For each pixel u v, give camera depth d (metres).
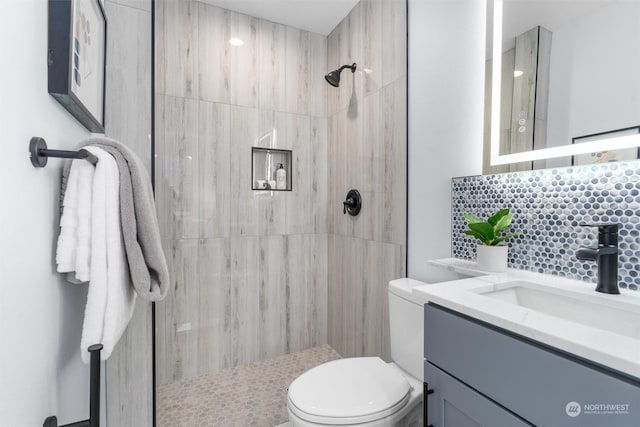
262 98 2.12
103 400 1.13
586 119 0.94
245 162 2.08
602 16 0.91
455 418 0.77
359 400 1.04
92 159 0.61
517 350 0.62
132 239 0.72
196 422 1.55
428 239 1.46
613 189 0.86
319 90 2.33
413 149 1.54
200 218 1.95
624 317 0.73
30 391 0.49
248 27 2.07
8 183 0.41
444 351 0.80
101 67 0.97
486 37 1.23
